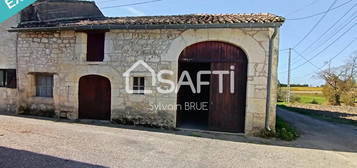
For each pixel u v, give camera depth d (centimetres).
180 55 721
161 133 650
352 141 695
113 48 764
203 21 676
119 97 762
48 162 384
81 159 406
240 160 453
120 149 474
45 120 766
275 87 682
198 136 636
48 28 798
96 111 802
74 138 534
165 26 691
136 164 400
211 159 448
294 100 2914
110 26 732
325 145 623
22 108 877
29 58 861
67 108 815
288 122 1024
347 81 2558
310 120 1166
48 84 873
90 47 805
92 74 788
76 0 1097
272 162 451
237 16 741
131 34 746
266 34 654
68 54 810
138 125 745
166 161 423
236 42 673
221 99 704
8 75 902
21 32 866
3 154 406
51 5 1012
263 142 606
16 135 533
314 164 456
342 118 1309
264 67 659
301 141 655
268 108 657
